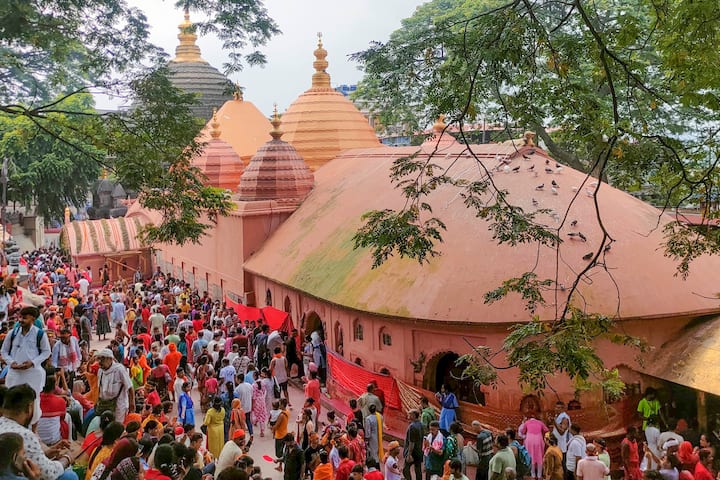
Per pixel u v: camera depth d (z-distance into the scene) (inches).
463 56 413.1
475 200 445.1
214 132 1387.8
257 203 1114.1
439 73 430.3
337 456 536.1
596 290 672.4
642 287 684.1
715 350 650.2
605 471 530.3
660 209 850.1
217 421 611.2
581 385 382.3
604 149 418.3
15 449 269.0
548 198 760.3
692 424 676.7
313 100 1378.0
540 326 385.1
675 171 434.9
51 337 685.3
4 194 1471.5
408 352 724.0
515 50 385.7
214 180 1354.6
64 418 473.1
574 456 567.8
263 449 689.6
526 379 371.6
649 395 668.7
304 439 605.6
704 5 404.5
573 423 623.5
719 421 652.7
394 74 440.1
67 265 1476.4
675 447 550.0
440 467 568.7
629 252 712.4
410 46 431.5
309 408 637.3
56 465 325.7
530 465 598.9
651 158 430.3
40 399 444.5
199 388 766.5
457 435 583.8
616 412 668.7
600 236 721.6
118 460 339.9
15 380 421.1
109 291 1269.7
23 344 431.2
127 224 1656.0
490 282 691.4
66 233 1627.7
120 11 682.8
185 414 648.4
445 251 741.9
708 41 430.9
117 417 525.3
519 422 662.5
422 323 706.2
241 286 1120.8
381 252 454.6
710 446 638.5
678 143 436.5
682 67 432.1
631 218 761.6
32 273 1350.9
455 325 684.1
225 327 970.1
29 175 1850.4
